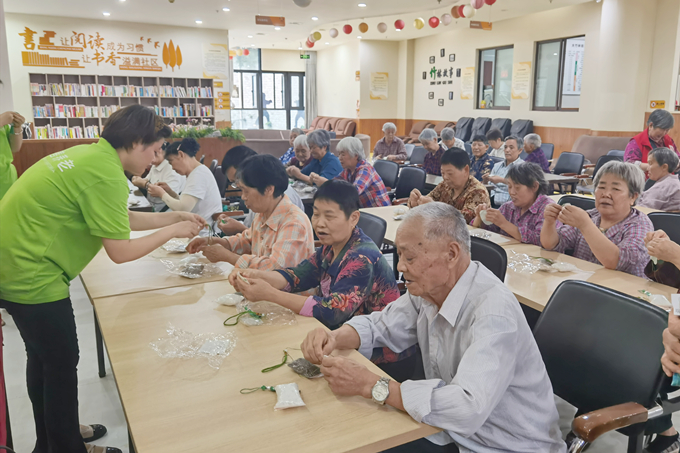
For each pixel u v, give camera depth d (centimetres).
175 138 738
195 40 1111
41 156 562
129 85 1069
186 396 124
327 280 189
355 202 178
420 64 1437
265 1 848
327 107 1689
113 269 226
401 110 1513
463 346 129
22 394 251
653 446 170
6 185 274
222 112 1169
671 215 265
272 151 892
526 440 127
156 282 209
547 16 1014
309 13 952
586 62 947
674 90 857
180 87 1117
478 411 112
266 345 151
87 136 1044
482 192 333
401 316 155
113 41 1037
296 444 106
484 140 566
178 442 106
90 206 163
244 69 1648
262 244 219
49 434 179
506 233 292
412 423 114
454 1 840
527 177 273
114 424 229
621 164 232
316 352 137
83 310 357
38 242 162
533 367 129
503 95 1168
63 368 175
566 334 154
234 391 126
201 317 172
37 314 166
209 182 355
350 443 106
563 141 1010
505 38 1125
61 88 1005
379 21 1117
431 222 124
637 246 225
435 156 581
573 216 227
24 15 958
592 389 145
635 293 198
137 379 131
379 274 178
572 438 139
